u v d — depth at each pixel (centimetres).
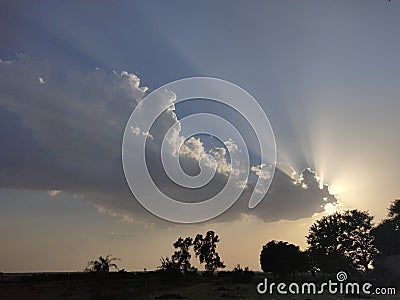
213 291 6700
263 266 9338
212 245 11312
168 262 8344
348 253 10031
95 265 6303
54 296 6134
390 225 9888
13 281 8631
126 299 6009
